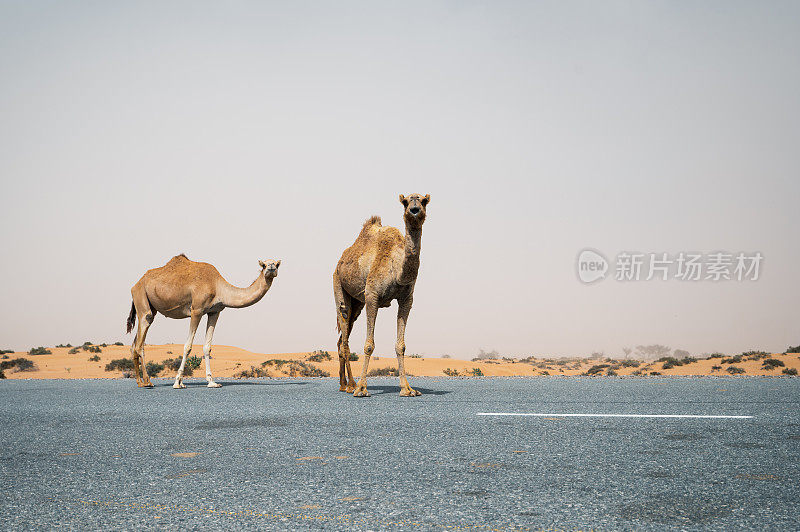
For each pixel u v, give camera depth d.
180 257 15.39
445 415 7.57
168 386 14.69
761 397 9.16
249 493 3.87
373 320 11.12
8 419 7.91
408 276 10.65
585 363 75.06
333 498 3.71
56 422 7.56
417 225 10.36
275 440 5.89
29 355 51.59
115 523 3.30
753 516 3.27
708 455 4.86
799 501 3.53
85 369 42.62
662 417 7.04
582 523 3.18
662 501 3.57
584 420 6.89
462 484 4.01
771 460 4.65
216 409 8.82
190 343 14.66
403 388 10.84
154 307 15.00
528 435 5.90
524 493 3.77
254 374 33.78
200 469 4.62
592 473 4.29
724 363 46.34
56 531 3.18
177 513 3.46
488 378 15.62
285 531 3.12
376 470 4.46
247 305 14.95
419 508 3.47
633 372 46.72
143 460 5.02
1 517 3.44
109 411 8.75
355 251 12.02
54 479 4.37
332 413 8.05
